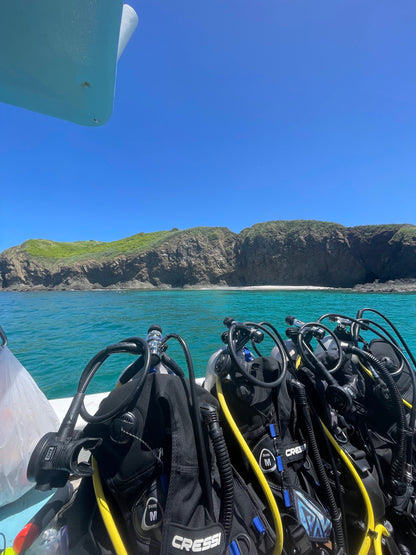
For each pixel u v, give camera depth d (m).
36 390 2.13
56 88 2.15
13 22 1.64
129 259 59.59
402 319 13.96
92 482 1.31
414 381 1.83
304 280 53.41
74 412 1.15
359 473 1.55
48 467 1.01
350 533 1.59
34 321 14.76
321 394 1.74
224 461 1.17
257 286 55.03
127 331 11.81
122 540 1.15
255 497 1.37
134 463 1.16
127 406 1.20
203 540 1.04
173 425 1.20
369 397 1.87
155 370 1.62
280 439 1.49
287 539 1.33
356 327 2.26
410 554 1.52
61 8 1.55
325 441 1.63
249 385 1.51
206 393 1.45
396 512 1.58
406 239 44.78
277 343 1.66
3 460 1.77
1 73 2.00
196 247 58.94
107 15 1.59
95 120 2.55
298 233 53.84
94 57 1.87
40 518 1.30
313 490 1.53
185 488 1.12
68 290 58.69
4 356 1.98
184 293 41.28
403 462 1.58
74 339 10.21
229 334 1.52
